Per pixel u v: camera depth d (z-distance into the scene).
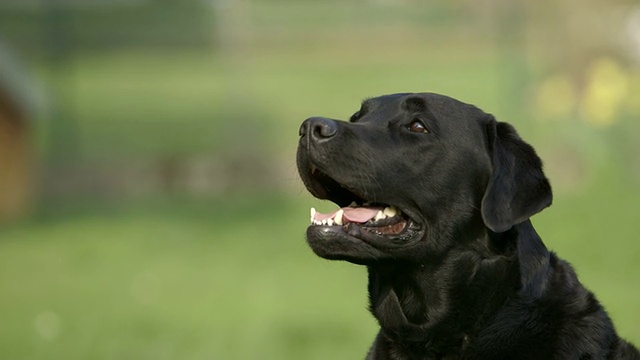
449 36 48.00
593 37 21.38
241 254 15.84
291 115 33.56
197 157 21.88
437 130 5.99
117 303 12.95
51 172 21.22
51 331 11.41
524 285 5.79
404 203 5.94
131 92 42.75
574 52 21.70
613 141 18.81
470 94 35.69
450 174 5.96
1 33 34.88
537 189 5.86
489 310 5.86
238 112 27.47
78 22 35.81
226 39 29.56
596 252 14.06
